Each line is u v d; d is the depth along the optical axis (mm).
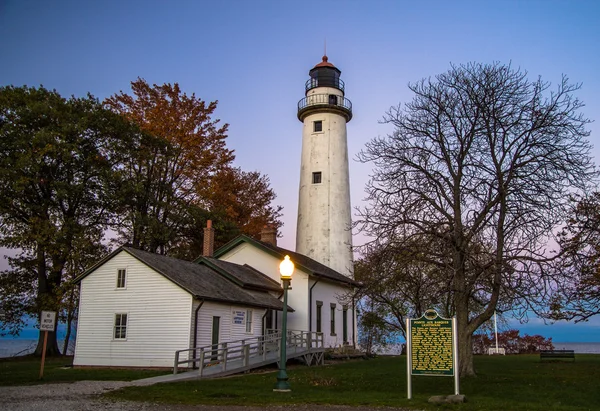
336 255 37875
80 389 15789
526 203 18953
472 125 20469
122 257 25297
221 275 28969
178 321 23516
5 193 30500
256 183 49594
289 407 12719
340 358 32188
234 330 26375
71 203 33188
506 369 23781
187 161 39375
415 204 20125
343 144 40344
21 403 12938
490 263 18641
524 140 19906
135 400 13727
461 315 19953
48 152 30859
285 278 16766
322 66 40969
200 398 14023
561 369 23766
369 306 42562
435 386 17281
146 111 39062
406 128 21688
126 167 35844
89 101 34750
